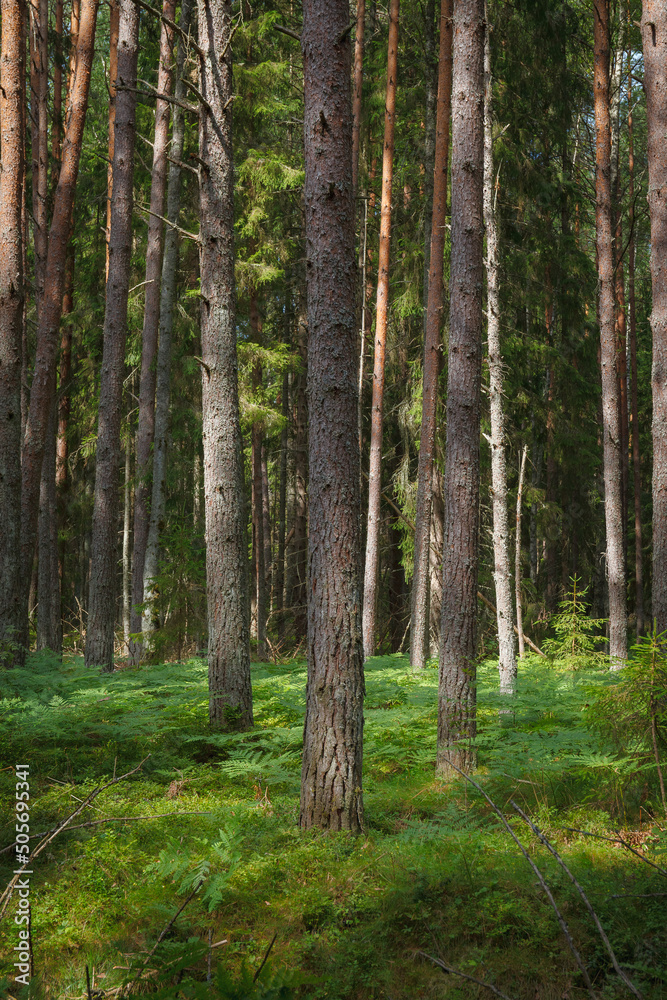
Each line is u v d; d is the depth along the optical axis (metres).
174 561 14.95
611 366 13.66
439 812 6.02
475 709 7.51
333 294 6.00
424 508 15.27
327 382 5.95
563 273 19.89
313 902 4.48
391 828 5.85
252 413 18.81
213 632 8.48
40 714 8.31
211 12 8.48
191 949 3.12
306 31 6.13
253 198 19.16
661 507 8.51
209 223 8.66
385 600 24.05
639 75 19.77
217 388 8.64
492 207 11.16
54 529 18.53
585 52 22.41
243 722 8.34
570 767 6.27
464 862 4.79
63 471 21.88
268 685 11.12
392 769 7.68
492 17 17.77
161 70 16.89
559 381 19.77
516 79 18.86
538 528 21.20
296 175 18.66
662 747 6.00
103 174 22.36
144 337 17.45
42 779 6.67
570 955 3.87
